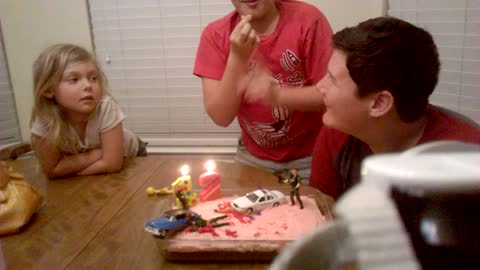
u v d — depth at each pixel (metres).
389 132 0.92
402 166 0.23
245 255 0.78
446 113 0.95
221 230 0.83
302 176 1.53
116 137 1.43
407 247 0.20
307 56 1.40
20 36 2.11
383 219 0.21
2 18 2.09
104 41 2.08
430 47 0.85
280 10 1.45
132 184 1.25
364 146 1.05
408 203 0.22
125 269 0.78
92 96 1.41
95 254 0.84
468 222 0.22
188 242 0.79
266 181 1.20
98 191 1.21
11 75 2.15
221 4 1.96
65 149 1.39
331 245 0.23
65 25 2.07
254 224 0.85
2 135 2.17
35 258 0.84
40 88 1.40
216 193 1.01
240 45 1.29
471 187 0.21
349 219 0.21
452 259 0.23
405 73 0.82
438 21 1.63
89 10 2.05
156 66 2.08
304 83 1.46
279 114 1.45
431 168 0.22
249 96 1.38
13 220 0.95
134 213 1.04
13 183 1.01
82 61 1.40
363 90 0.86
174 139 2.17
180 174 1.32
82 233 0.94
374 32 0.84
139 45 2.06
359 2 1.83
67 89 1.38
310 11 1.43
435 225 0.22
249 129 1.54
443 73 1.63
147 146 2.17
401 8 1.75
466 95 1.57
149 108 2.14
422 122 0.93
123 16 2.03
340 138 1.12
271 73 1.45
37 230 0.96
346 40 0.89
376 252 0.20
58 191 1.22
